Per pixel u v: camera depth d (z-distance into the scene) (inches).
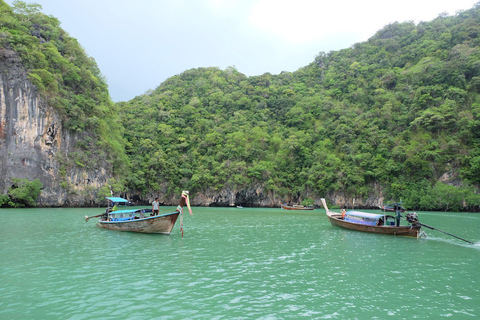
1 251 690.8
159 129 3764.8
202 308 389.1
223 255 703.7
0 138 2154.3
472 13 3924.7
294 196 3213.6
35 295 424.2
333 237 1003.3
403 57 3909.9
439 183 2554.1
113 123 3179.1
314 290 468.4
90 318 353.1
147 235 976.9
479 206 2375.7
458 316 379.9
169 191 3272.6
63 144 2431.1
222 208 2886.3
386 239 975.6
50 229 1058.7
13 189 2100.1
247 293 449.4
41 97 2285.9
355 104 3828.7
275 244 862.5
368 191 2883.9
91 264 597.0
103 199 2504.9
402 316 377.4
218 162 3321.9
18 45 2274.9
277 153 3437.5
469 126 2672.2
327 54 5123.0
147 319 353.1
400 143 2942.9
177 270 566.9
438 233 1160.2
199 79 4849.9
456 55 3243.1
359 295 450.0
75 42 3021.7
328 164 3105.3
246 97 4264.3
